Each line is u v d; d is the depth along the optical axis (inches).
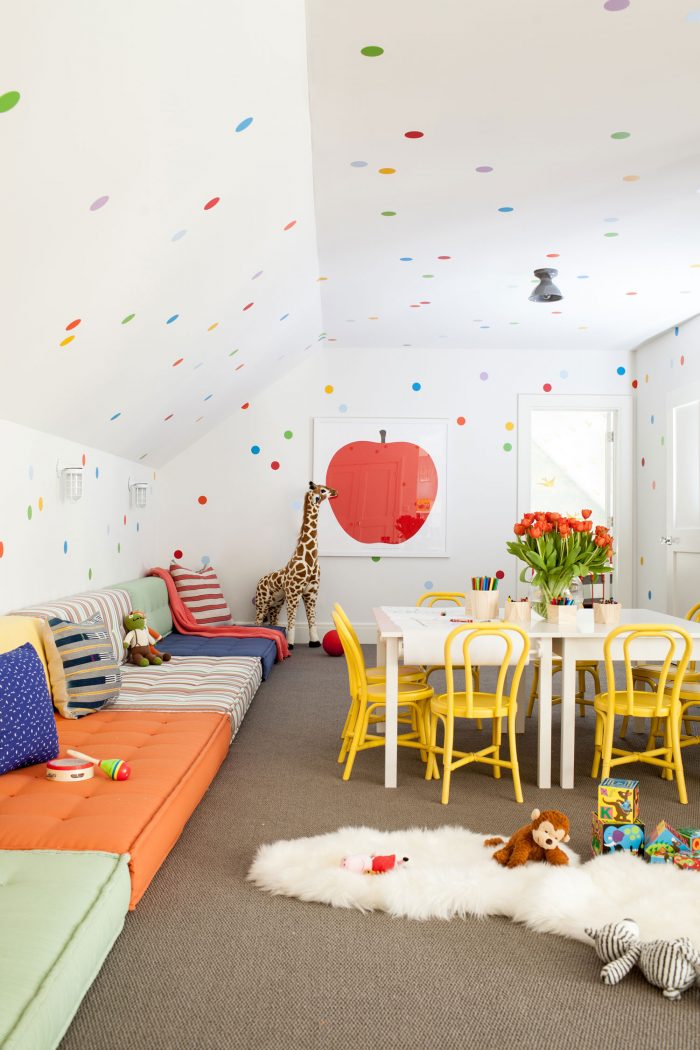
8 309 112.2
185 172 115.2
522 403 308.0
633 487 308.2
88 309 129.6
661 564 283.6
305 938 91.0
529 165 150.8
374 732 186.5
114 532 232.7
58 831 91.1
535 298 209.0
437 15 105.7
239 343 221.5
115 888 81.4
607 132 138.4
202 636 253.8
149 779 110.0
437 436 308.2
